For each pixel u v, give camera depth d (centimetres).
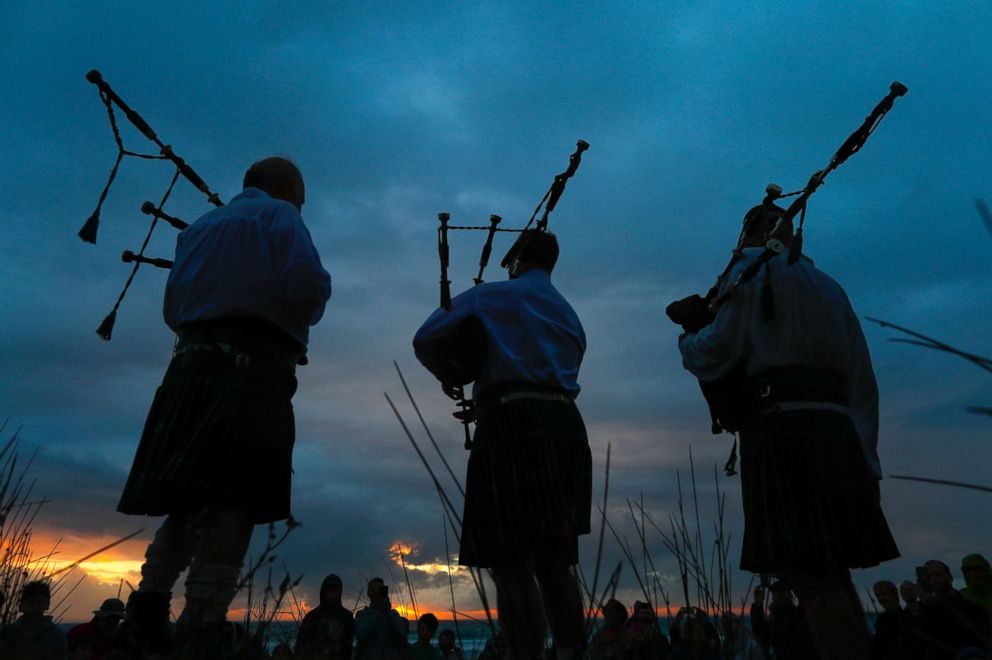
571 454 298
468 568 172
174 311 272
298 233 273
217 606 219
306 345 281
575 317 322
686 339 290
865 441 268
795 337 259
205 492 244
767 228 295
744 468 262
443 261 319
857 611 241
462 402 326
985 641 203
